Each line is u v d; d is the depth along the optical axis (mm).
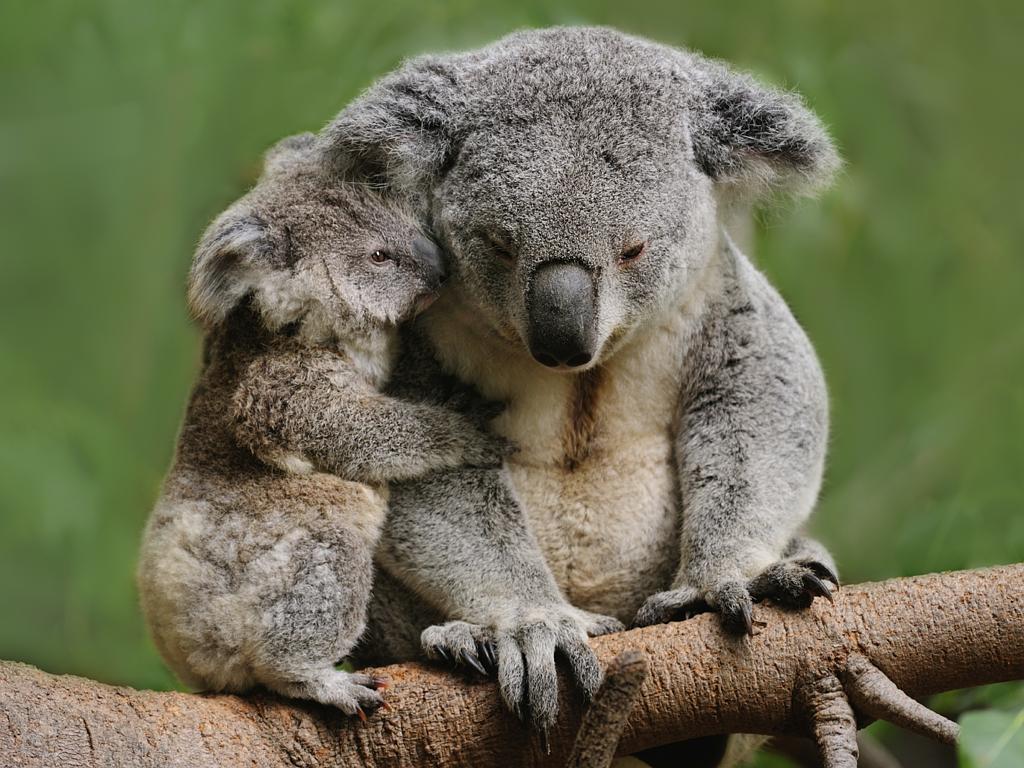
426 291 9648
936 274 14320
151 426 13617
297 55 13172
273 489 9109
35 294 14375
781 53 13398
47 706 8000
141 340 14000
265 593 8672
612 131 9172
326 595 8711
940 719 8031
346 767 8359
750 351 9758
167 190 13938
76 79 14273
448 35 12523
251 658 8625
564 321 8875
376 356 9914
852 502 13477
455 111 9555
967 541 11047
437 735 8406
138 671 11531
